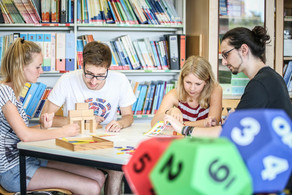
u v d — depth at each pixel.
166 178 0.41
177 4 3.79
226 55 1.75
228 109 2.61
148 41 3.59
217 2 3.35
